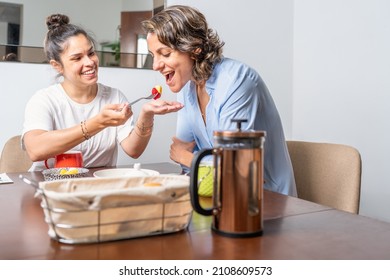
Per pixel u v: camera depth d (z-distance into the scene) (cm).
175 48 129
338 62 228
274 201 95
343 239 67
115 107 130
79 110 162
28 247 63
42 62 189
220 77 133
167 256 59
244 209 67
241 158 67
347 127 224
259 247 63
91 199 61
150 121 146
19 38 185
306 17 249
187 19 128
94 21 198
